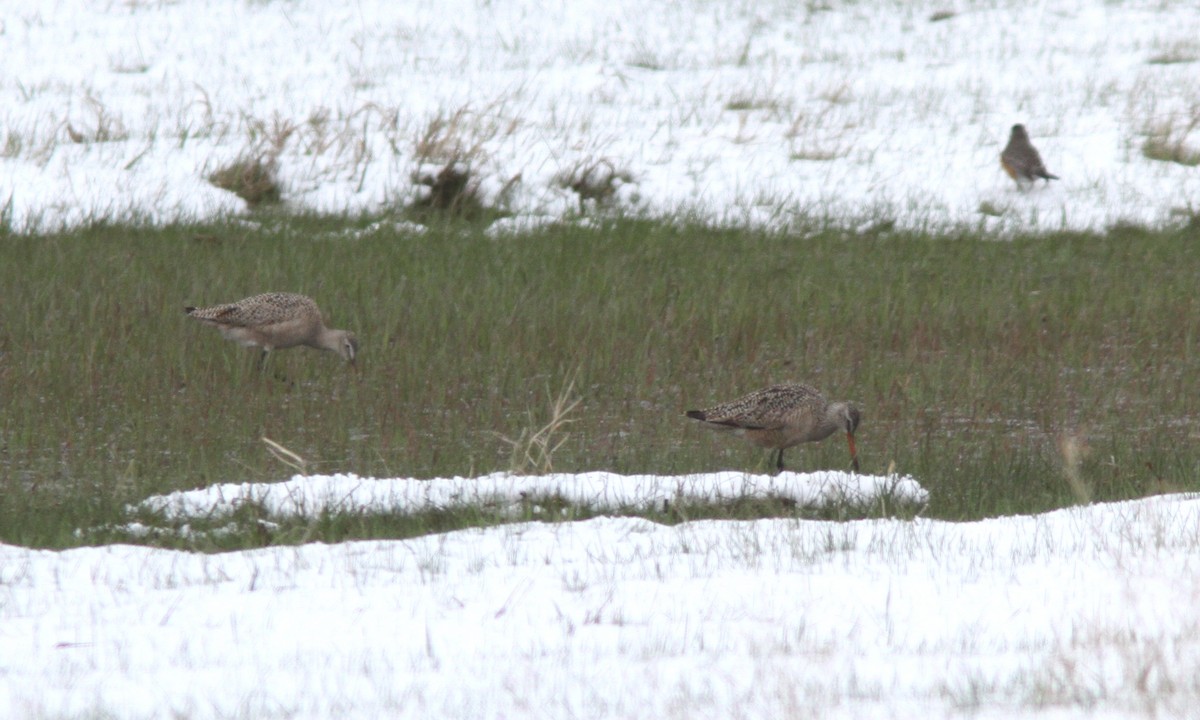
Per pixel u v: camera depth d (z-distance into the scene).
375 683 12.45
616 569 16.31
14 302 30.11
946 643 13.47
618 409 26.14
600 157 44.78
